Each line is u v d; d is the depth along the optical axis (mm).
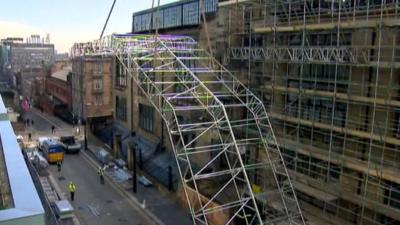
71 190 33375
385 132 18391
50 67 101125
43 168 41219
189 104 30484
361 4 21016
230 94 27203
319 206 23047
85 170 42188
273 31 24266
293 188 22562
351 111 20516
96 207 31938
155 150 39062
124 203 32969
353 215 20781
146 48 32094
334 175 21969
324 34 22312
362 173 20156
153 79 33438
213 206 26719
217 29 31125
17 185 6555
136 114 44438
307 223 21797
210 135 29781
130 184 36969
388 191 19047
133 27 54781
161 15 45406
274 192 23578
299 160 22906
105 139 51438
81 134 61188
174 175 33656
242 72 28281
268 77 25922
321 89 22359
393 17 18359
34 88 98250
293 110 24219
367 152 20000
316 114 23031
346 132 20094
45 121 74812
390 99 18047
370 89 19703
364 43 19781
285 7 24859
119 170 40656
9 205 5762
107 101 56500
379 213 19328
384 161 18969
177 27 39500
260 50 25438
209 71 27844
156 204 32438
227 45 29328
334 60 20781
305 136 23922
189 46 32938
